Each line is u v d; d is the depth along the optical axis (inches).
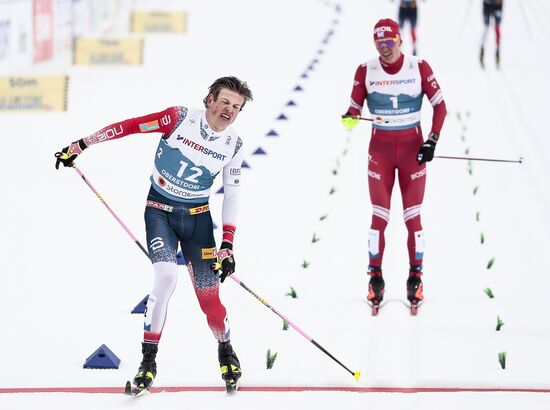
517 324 751.7
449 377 646.5
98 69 2001.7
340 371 660.7
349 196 1123.3
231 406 596.4
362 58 2005.4
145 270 902.4
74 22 2215.8
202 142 607.8
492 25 2316.7
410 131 790.5
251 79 1843.0
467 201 1091.3
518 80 1739.7
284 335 733.9
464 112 1513.3
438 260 909.2
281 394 619.2
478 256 917.8
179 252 911.7
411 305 781.9
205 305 630.5
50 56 2053.4
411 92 780.0
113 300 823.7
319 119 1507.1
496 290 830.5
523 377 645.3
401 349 701.9
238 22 2544.3
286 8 2728.8
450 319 765.3
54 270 900.0
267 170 1237.1
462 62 1910.7
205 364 677.9
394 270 888.9
